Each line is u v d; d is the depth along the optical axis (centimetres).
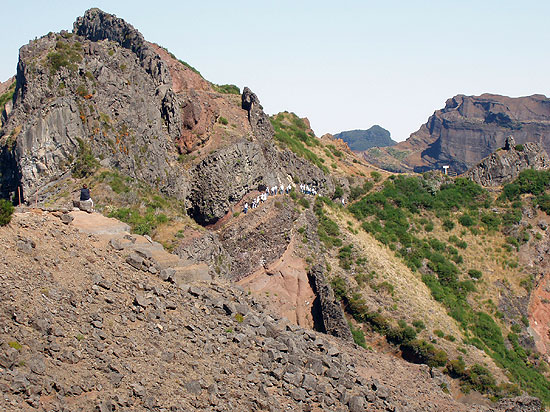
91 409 2286
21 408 2123
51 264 2908
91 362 2512
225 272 5803
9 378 2206
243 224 6581
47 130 5400
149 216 5478
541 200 9575
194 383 2706
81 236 3350
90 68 5894
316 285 6619
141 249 3541
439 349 6481
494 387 6262
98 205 5259
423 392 4203
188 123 6831
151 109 6438
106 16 7088
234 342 3244
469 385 6297
